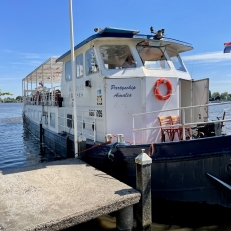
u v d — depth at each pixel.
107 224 5.44
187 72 8.44
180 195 5.58
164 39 7.37
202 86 7.61
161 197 5.69
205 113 7.52
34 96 18.52
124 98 6.80
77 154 7.08
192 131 7.74
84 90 8.20
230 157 5.34
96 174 5.74
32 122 18.36
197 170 5.44
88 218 4.18
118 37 6.95
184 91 8.16
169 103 7.02
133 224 4.92
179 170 5.52
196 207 5.62
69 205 4.31
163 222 5.66
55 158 10.38
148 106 6.78
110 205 4.39
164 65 7.41
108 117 6.82
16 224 3.78
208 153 5.35
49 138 11.72
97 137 7.33
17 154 13.16
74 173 5.81
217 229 5.37
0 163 11.51
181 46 8.05
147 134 6.78
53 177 5.59
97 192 4.78
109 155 5.92
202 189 5.48
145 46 7.40
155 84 6.84
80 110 8.59
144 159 4.92
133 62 7.10
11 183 5.29
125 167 5.95
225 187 5.32
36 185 5.16
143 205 4.96
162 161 5.58
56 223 3.88
